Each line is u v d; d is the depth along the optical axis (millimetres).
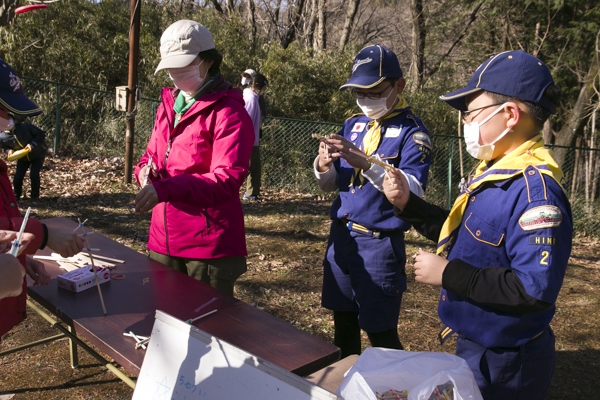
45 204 7363
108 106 10922
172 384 1660
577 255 7410
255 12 19594
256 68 12727
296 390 1391
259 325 2123
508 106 1715
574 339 4551
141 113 10547
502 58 1752
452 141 8664
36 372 3422
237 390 1506
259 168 8609
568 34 9836
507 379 1753
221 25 13836
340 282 2889
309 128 9758
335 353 1949
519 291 1579
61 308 2240
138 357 1880
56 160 9969
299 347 1966
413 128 2695
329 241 2965
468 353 1815
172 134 2717
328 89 11898
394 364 1540
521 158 1715
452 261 1727
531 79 1705
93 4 12789
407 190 2098
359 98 2707
